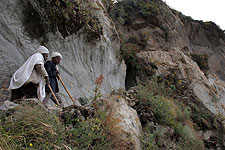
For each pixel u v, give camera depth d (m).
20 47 5.29
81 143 3.52
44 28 5.66
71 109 4.14
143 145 4.76
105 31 8.04
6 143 2.46
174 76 11.56
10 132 2.80
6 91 4.70
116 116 4.77
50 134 3.04
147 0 15.67
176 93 10.45
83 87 6.83
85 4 7.27
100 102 4.91
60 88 6.06
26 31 5.39
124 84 9.35
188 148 6.39
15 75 4.35
